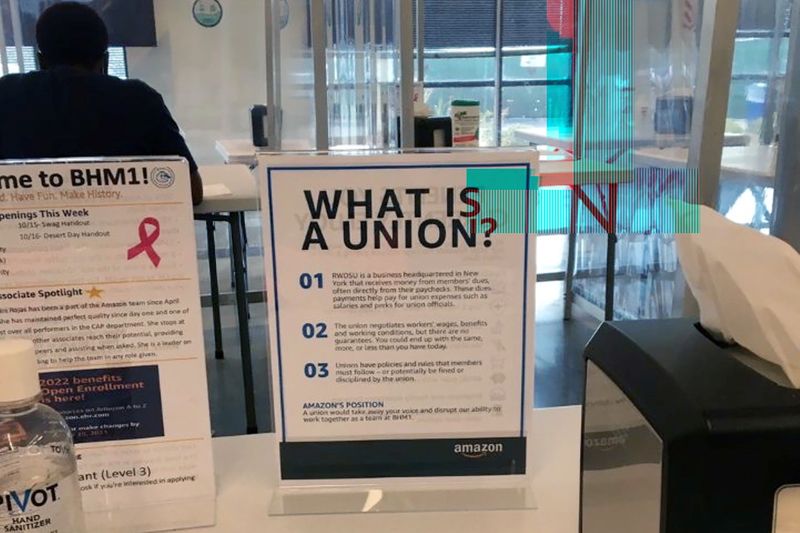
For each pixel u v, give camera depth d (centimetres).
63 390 63
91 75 191
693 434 44
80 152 191
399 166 62
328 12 236
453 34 556
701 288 55
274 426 67
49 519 51
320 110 222
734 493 45
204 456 67
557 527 64
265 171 62
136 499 66
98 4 467
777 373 50
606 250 331
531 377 67
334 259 64
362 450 68
